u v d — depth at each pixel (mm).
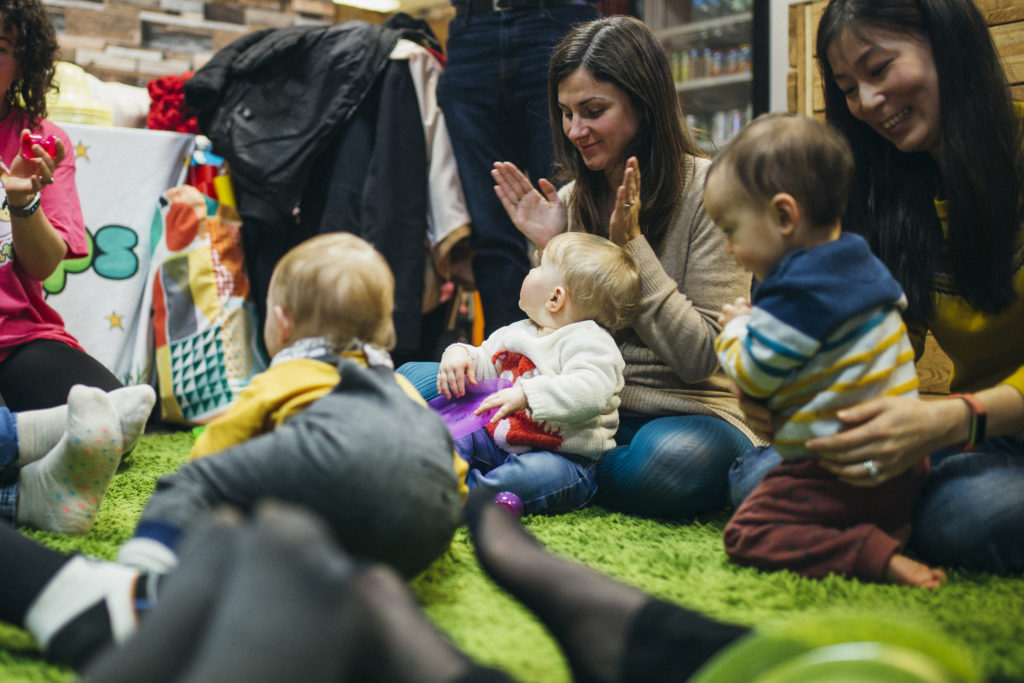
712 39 3334
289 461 816
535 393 1306
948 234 1141
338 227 2234
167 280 2223
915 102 1095
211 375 2188
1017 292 1104
